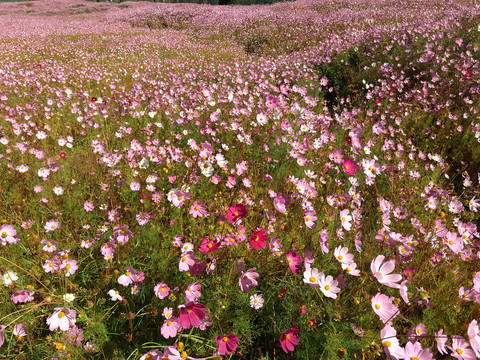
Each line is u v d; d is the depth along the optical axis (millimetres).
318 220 2471
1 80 6418
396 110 5199
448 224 2656
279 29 13297
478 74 5145
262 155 3643
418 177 3293
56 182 2979
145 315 1796
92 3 35062
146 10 21062
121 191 2906
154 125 4492
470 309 1805
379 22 11047
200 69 8273
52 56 10312
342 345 1534
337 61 7184
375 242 2264
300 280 1994
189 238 2166
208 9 20500
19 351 1609
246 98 5691
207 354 1592
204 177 3053
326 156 3559
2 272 1962
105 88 6828
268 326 1842
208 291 1875
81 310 1641
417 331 1454
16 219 2396
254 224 2373
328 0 18547
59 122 4645
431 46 6457
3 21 21156
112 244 1902
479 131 3908
